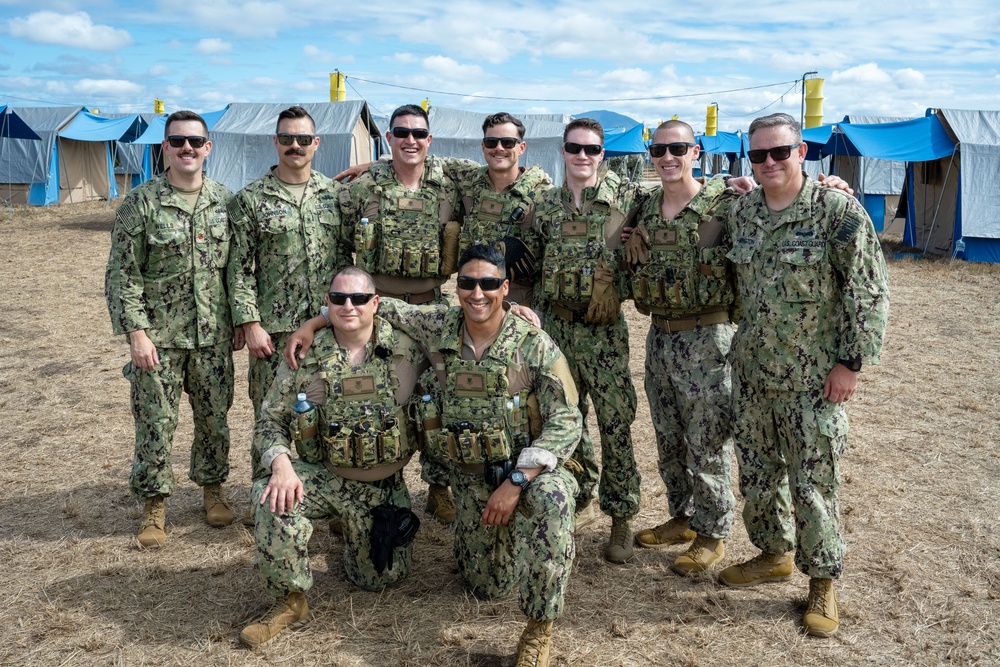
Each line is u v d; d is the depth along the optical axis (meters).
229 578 3.84
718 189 3.75
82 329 9.37
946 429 5.96
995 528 4.28
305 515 3.48
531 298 4.48
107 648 3.26
